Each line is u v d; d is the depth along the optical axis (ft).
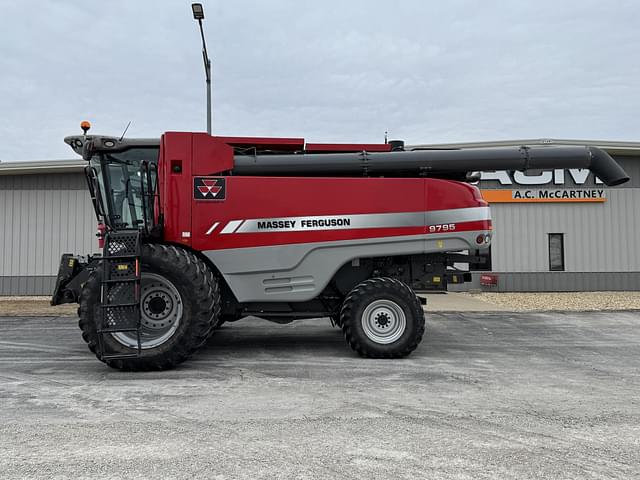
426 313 36.47
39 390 16.02
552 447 11.39
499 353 22.47
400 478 9.79
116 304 17.87
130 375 18.12
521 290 52.19
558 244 52.70
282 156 21.52
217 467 10.25
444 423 12.95
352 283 22.18
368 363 20.08
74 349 23.34
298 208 20.65
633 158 52.06
